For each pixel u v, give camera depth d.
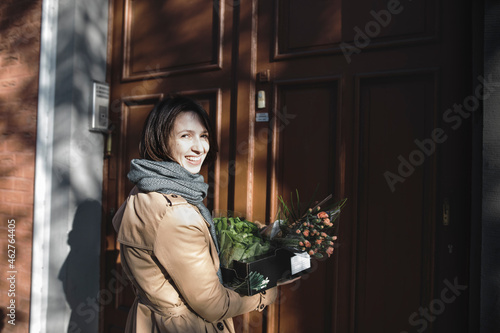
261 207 1.89
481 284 1.29
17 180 2.31
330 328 1.70
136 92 2.31
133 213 1.08
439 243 1.48
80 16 2.22
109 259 2.35
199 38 2.11
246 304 1.16
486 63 1.29
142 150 1.20
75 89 2.20
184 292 1.02
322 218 1.25
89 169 2.29
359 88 1.66
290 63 1.83
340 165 1.68
